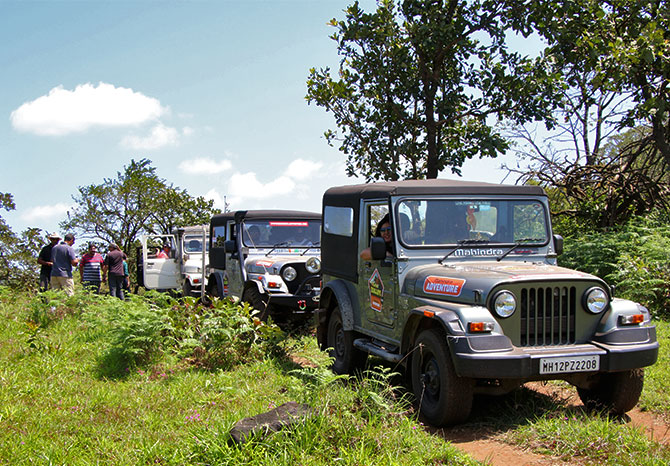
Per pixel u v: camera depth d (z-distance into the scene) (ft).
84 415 16.53
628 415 17.61
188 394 18.86
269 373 22.02
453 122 47.96
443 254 19.75
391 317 20.01
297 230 35.68
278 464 12.52
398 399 18.93
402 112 46.73
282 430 13.46
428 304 17.67
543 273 16.88
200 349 23.86
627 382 16.80
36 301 33.73
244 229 34.73
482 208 20.44
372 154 47.47
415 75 45.75
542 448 14.65
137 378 21.22
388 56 44.98
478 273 17.21
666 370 21.11
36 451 13.76
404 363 18.60
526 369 15.52
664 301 31.58
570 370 15.78
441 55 43.60
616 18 41.32
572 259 39.27
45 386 19.36
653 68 41.75
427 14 43.14
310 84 48.01
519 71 43.60
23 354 23.62
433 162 46.06
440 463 13.44
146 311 24.57
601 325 16.76
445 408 16.28
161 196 78.89
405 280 19.34
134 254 77.97
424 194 20.11
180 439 14.33
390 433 14.16
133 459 13.33
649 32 37.01
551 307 16.56
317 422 14.03
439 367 16.56
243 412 16.02
